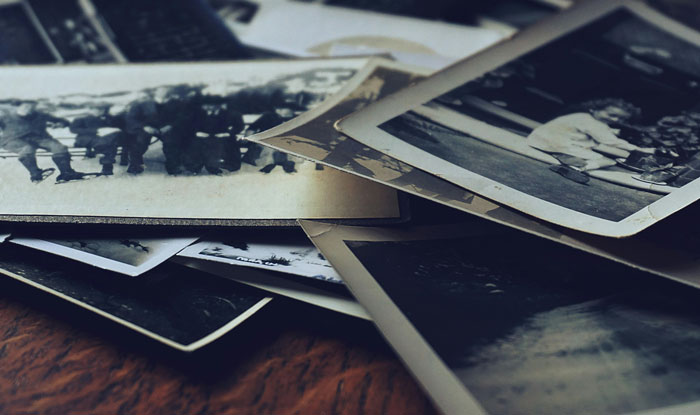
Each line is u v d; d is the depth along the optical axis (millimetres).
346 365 362
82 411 335
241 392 346
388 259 379
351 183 424
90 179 430
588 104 468
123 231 412
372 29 713
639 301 359
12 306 394
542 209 363
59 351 366
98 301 367
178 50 668
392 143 400
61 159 447
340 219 403
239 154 447
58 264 393
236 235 410
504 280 371
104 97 510
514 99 466
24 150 455
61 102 505
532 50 525
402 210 412
